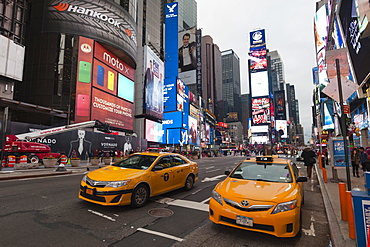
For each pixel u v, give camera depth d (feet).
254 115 426.51
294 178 16.79
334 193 25.53
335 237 13.11
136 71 170.60
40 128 69.72
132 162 23.15
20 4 82.12
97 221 15.72
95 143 85.46
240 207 13.35
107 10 124.06
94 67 116.26
